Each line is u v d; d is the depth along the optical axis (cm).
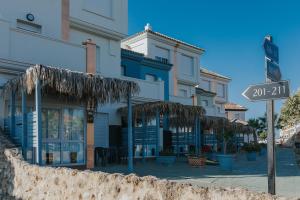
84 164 1370
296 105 3375
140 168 1345
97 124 1742
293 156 2331
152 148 1966
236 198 434
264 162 1792
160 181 527
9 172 915
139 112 1767
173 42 2930
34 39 1366
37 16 1641
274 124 466
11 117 1141
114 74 2059
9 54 1284
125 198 570
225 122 2383
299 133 4278
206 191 464
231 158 1270
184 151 2422
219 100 4100
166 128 2311
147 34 2730
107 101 1255
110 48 2053
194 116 1883
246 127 3103
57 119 1312
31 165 830
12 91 1126
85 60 1562
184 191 488
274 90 467
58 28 1733
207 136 2834
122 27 2103
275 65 497
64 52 1471
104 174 623
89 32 1942
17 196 854
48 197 745
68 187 695
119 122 1873
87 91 1108
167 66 2617
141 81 2100
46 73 980
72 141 1348
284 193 761
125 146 1739
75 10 1844
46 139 1267
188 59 3141
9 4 1539
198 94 3334
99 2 1998
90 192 641
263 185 879
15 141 1093
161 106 1677
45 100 1282
